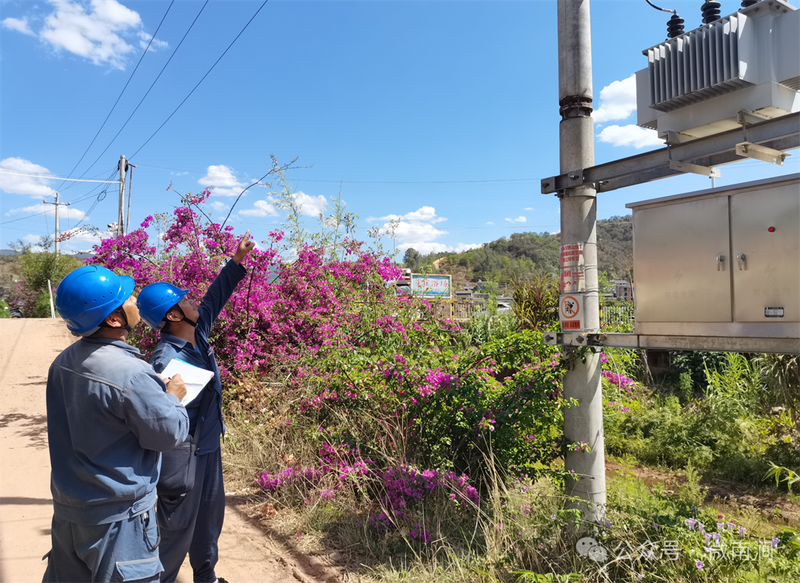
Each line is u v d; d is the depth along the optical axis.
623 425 7.01
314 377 5.77
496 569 3.18
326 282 8.16
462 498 4.02
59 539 1.92
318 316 7.61
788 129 2.88
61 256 31.44
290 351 7.61
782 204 2.77
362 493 4.41
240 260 3.19
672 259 3.26
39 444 6.54
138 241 9.19
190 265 8.38
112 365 1.92
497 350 4.62
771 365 7.28
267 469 5.11
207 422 2.77
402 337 6.68
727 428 6.44
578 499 3.63
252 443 5.60
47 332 16.25
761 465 5.63
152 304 2.71
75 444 1.88
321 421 5.78
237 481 5.17
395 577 3.26
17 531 4.16
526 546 3.25
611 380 6.50
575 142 3.93
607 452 6.69
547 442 4.26
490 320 10.00
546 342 4.02
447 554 3.46
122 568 1.86
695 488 4.78
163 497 2.57
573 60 3.94
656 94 3.48
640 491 4.46
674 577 2.78
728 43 3.01
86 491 1.85
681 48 3.33
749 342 2.92
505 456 4.36
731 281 2.99
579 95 3.93
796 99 3.20
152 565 1.97
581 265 3.88
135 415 1.88
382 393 5.10
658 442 6.44
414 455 4.60
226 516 4.42
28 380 10.25
